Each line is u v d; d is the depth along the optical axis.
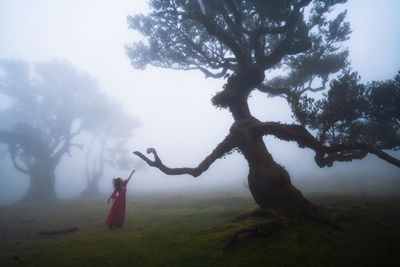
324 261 4.60
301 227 6.52
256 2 10.30
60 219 12.99
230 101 10.94
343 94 9.07
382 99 9.10
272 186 8.25
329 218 7.05
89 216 13.64
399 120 9.36
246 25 14.09
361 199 12.02
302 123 9.27
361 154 10.10
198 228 7.75
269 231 6.02
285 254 4.97
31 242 7.74
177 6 11.87
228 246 5.40
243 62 10.92
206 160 9.29
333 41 14.15
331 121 9.18
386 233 6.29
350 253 4.96
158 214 11.74
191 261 4.93
